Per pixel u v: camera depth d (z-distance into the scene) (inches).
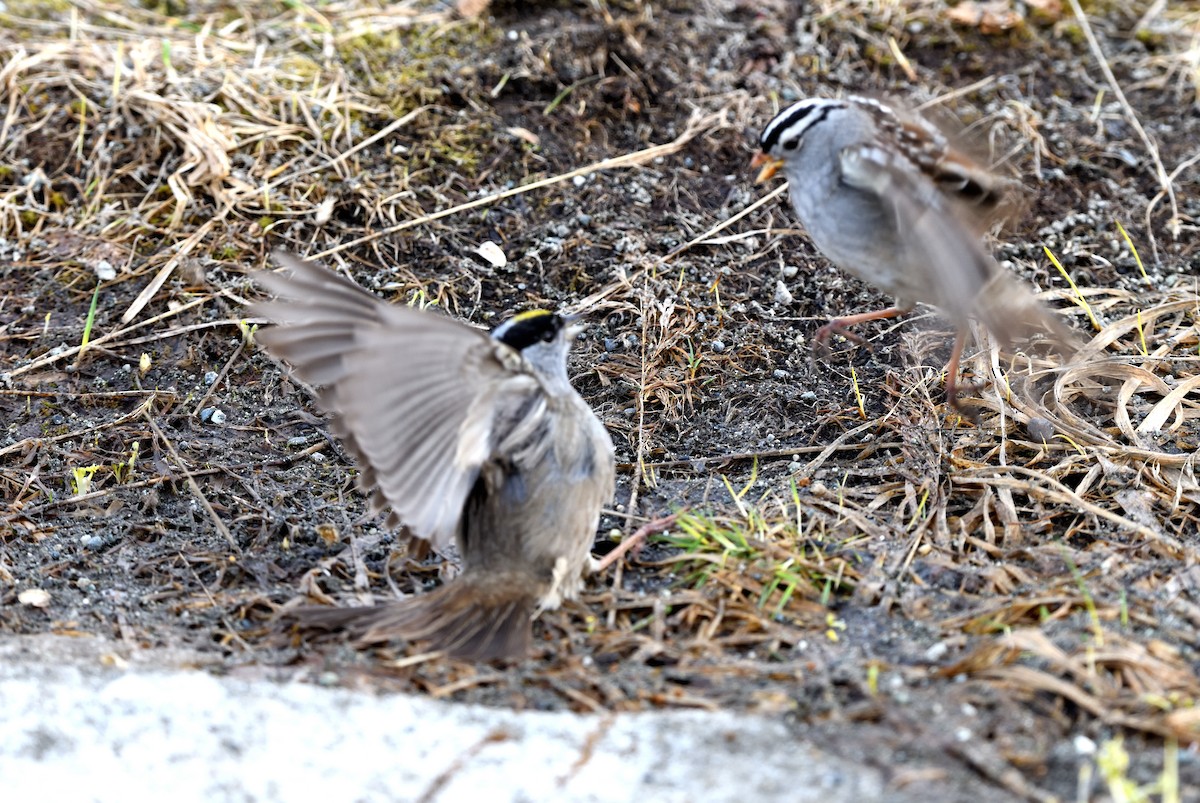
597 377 395.9
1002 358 391.5
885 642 292.5
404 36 513.3
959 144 346.9
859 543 327.9
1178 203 454.9
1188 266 431.5
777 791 237.5
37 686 273.3
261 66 496.1
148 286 422.3
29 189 451.5
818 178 333.7
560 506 300.2
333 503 356.5
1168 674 267.0
